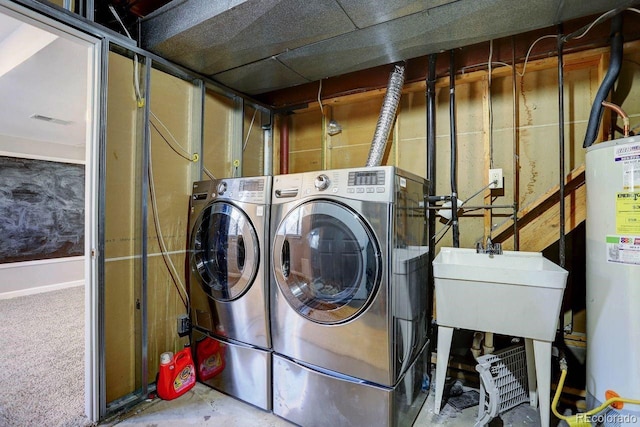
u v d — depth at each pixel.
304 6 1.54
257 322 1.80
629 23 1.71
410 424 1.63
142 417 1.74
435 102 2.30
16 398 1.87
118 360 1.82
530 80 2.03
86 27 1.63
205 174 2.40
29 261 4.24
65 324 3.09
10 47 2.55
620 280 1.33
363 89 2.57
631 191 1.30
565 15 1.60
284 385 1.72
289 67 2.21
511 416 1.69
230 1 1.57
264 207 1.77
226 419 1.73
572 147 1.91
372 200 1.44
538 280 1.37
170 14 1.82
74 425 1.64
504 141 2.09
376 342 1.43
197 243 2.12
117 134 1.83
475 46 2.12
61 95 3.07
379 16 1.62
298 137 3.01
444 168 2.27
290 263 1.69
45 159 4.42
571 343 1.86
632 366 1.29
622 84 1.76
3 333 2.86
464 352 2.10
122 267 1.84
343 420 1.53
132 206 1.91
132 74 1.91
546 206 1.89
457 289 1.54
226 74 2.31
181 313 2.18
